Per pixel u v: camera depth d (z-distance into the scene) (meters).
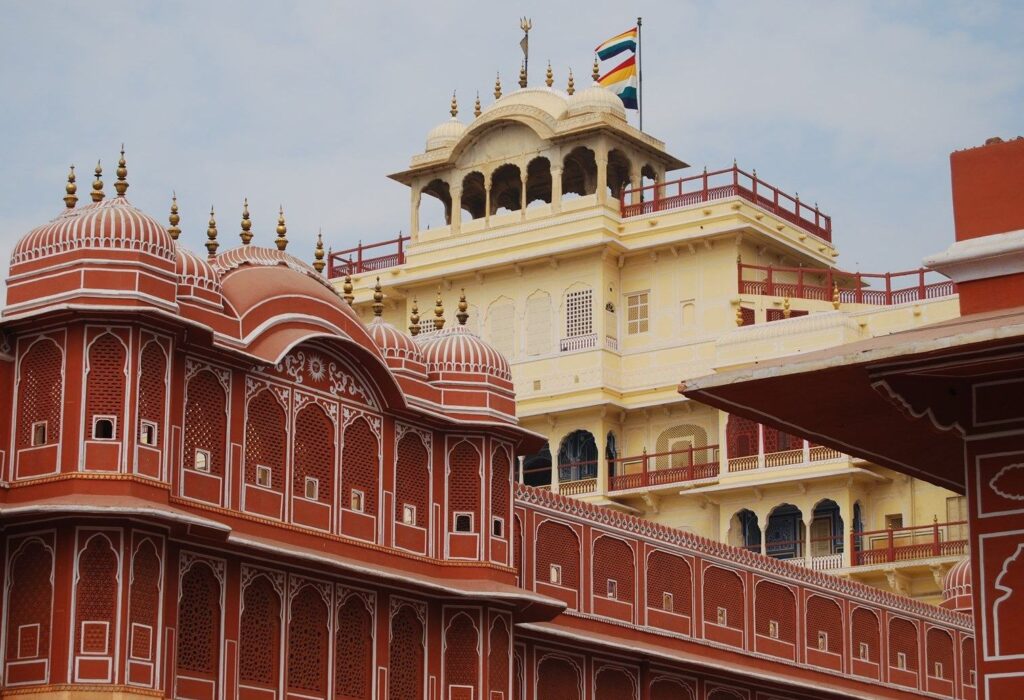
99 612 26.67
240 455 30.02
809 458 55.66
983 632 18.00
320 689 31.16
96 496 26.91
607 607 40.47
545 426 60.56
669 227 60.16
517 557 37.78
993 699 17.78
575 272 60.84
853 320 56.66
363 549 32.25
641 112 65.44
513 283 62.06
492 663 33.97
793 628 46.97
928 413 18.16
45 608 26.81
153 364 28.06
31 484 27.38
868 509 56.31
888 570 54.72
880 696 49.41
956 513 55.16
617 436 60.34
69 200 29.78
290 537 30.70
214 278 30.06
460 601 34.06
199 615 28.95
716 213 59.41
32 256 28.38
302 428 31.58
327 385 32.28
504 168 63.50
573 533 39.91
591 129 60.88
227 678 29.14
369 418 33.16
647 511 59.06
